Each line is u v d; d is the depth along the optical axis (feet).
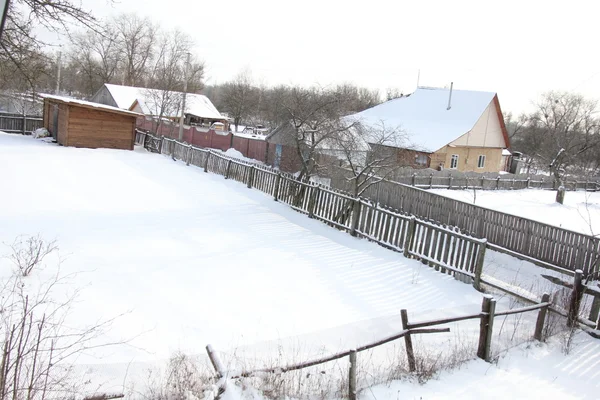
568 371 21.17
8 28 28.35
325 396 16.42
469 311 26.91
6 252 25.84
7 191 40.52
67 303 19.12
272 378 15.97
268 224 40.98
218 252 31.96
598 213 79.10
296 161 80.74
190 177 59.06
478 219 47.16
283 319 23.00
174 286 25.14
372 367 19.31
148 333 19.49
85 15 29.14
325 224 43.06
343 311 24.93
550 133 181.68
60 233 31.32
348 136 56.13
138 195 45.93
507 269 39.42
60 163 57.52
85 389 14.80
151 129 121.60
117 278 24.98
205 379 15.64
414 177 88.43
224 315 22.53
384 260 34.14
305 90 59.16
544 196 97.04
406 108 133.59
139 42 193.47
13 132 87.35
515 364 21.18
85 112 73.20
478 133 122.52
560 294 30.04
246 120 225.97
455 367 20.07
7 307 18.43
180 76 169.37
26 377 12.71
